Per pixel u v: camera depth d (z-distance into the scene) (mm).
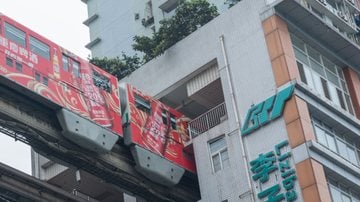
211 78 34500
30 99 28719
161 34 38469
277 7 32750
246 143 31328
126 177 32031
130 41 55156
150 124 33219
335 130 32406
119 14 57344
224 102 33500
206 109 36969
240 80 32750
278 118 30656
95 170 31562
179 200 34031
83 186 37625
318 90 32781
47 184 30250
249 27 33469
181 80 35562
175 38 37094
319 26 33562
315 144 29453
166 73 36375
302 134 29609
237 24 34000
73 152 30062
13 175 28969
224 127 32562
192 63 35281
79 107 30094
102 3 59406
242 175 30875
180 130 34656
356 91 35000
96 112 30812
